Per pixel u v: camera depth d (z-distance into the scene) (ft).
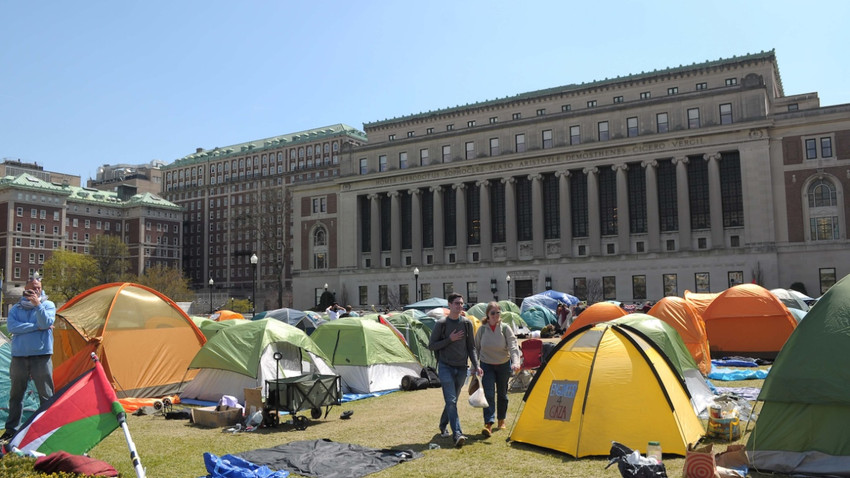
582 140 245.45
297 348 54.70
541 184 251.39
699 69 248.52
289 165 453.58
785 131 214.48
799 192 210.79
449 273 264.93
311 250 304.50
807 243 207.41
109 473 25.58
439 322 36.11
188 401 53.36
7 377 43.93
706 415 42.19
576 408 33.12
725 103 223.71
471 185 268.82
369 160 293.64
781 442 29.37
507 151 260.42
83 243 437.17
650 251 228.43
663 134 227.40
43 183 407.85
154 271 354.74
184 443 37.14
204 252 479.41
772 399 30.12
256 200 458.09
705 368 63.31
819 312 30.81
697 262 220.43
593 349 34.76
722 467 29.12
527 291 249.75
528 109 277.64
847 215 204.13
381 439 36.99
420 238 274.77
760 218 212.84
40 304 37.81
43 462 25.63
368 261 290.15
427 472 29.32
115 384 53.36
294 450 33.81
